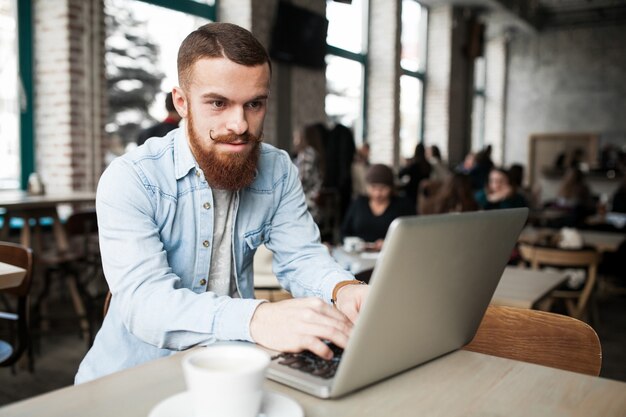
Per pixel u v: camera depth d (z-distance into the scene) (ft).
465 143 37.60
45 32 15.47
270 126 22.20
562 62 42.27
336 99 27.99
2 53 15.03
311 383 2.64
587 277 11.94
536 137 43.34
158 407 2.24
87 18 15.61
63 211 15.92
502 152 43.80
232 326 3.22
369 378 2.69
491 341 4.13
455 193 12.80
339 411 2.49
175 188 4.13
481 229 2.80
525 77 43.42
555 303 14.56
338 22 27.58
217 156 3.66
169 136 4.31
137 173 3.97
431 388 2.79
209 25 3.66
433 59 34.81
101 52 16.02
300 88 23.65
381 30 29.50
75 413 2.38
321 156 17.08
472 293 3.08
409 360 2.91
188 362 2.08
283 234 4.60
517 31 42.11
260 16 21.07
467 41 36.22
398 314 2.56
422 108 35.14
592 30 41.14
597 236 14.23
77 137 15.66
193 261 4.27
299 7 22.77
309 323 3.05
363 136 29.99
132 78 17.49
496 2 33.47
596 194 34.40
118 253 3.69
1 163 15.19
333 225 19.35
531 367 3.12
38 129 15.81
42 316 12.03
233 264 4.48
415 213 12.80
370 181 12.59
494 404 2.62
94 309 12.40
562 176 37.76
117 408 2.43
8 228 13.42
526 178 43.65
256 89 3.56
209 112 3.58
